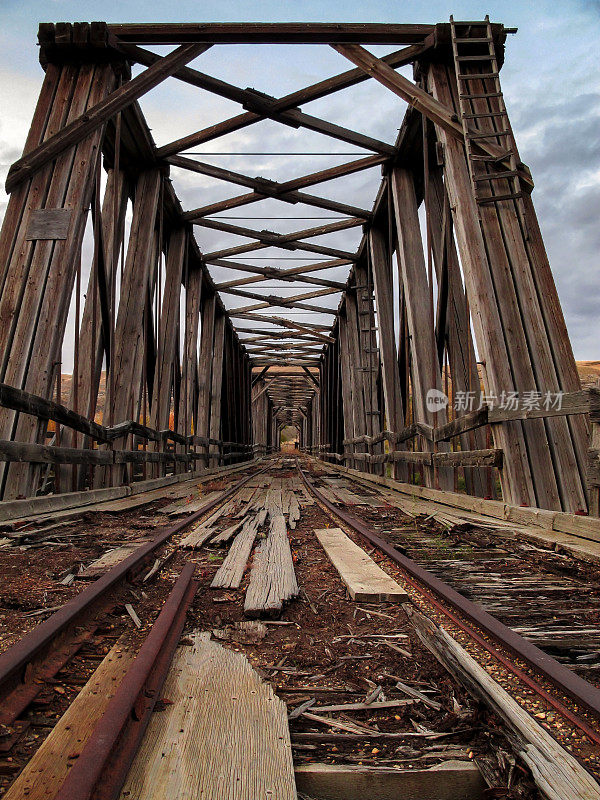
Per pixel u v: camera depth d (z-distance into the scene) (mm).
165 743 1738
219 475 18062
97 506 7801
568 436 6348
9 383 6965
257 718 1924
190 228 14516
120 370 10445
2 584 3693
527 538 5238
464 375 9219
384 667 2484
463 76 7754
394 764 1719
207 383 19234
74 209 7680
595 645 2730
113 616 3107
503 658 2424
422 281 10438
